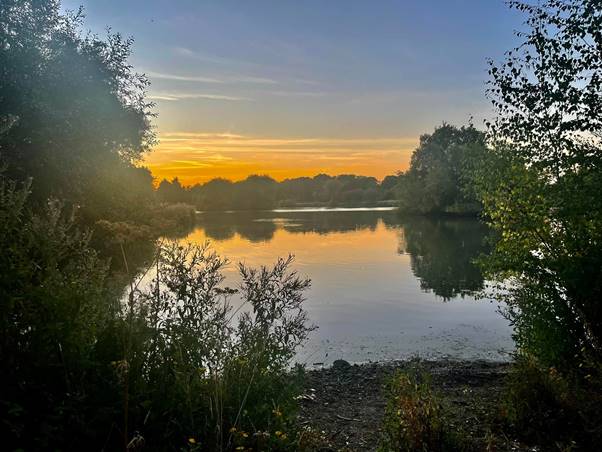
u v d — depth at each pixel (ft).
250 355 14.16
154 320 12.84
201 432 11.83
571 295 21.99
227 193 365.61
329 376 26.61
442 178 217.56
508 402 17.90
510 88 24.77
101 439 10.87
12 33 54.60
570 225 22.22
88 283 12.21
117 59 68.85
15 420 9.96
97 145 63.52
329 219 220.84
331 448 15.49
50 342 10.64
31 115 52.90
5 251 10.45
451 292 55.06
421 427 14.44
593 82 23.48
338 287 58.90
